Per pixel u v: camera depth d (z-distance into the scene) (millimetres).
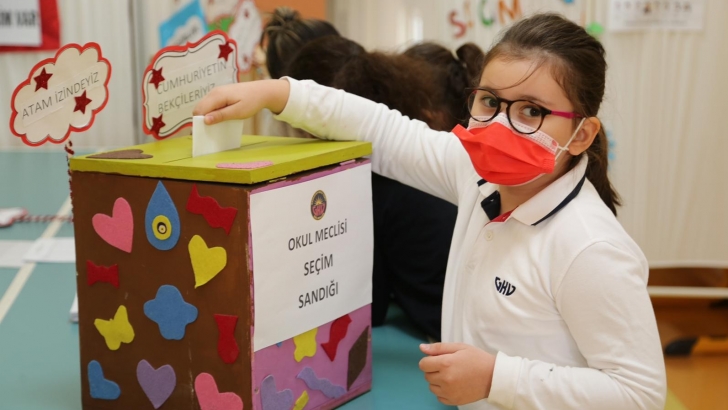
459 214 937
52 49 2914
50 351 1059
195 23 1235
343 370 887
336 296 854
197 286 759
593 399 739
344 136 995
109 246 820
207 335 768
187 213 753
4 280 1406
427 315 1089
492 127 777
